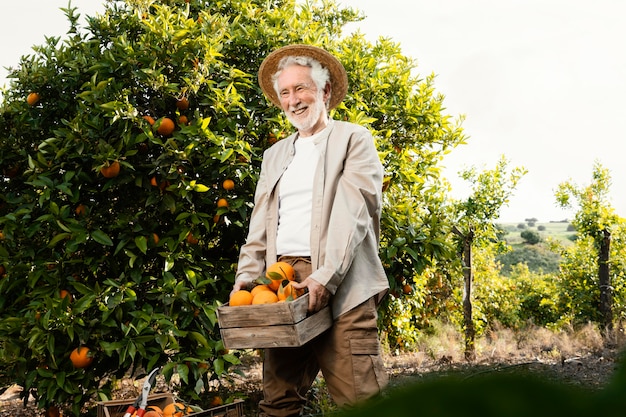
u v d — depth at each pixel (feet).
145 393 7.34
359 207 7.18
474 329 23.21
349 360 7.16
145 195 12.71
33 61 13.39
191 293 11.53
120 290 11.42
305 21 17.06
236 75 13.38
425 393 0.43
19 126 13.57
